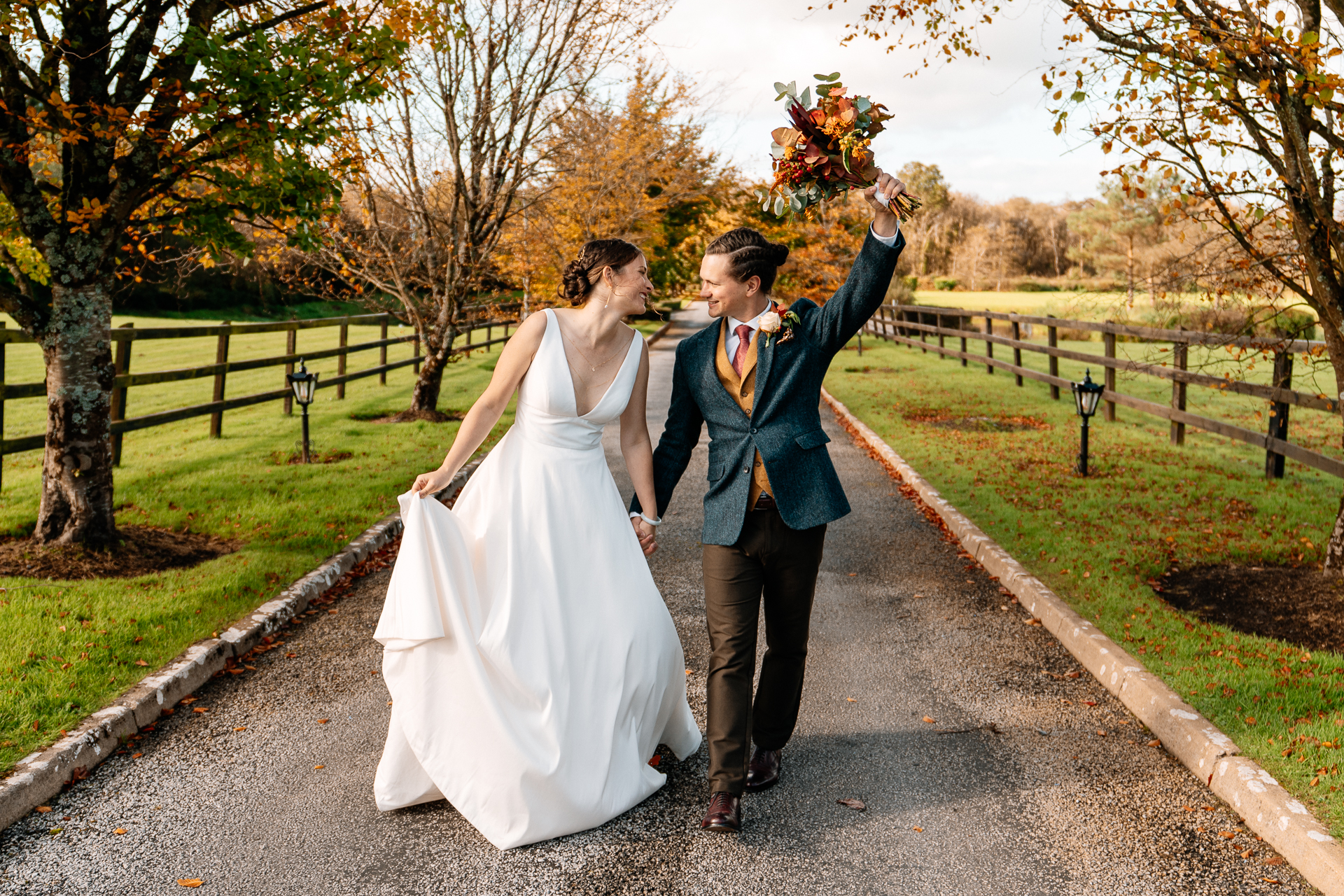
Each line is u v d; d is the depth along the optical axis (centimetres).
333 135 546
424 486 273
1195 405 1287
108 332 526
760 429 268
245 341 2469
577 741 269
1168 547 554
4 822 270
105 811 281
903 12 552
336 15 517
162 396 1332
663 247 2539
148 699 344
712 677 268
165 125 495
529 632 268
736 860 258
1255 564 525
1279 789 275
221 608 441
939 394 1398
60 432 513
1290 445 745
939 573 547
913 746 329
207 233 570
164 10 510
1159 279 559
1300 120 433
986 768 313
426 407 1127
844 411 1236
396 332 2969
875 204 247
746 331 272
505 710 264
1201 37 421
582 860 257
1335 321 459
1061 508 664
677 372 286
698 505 718
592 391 282
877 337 2773
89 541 516
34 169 607
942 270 8506
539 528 275
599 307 281
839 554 590
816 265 2094
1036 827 276
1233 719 322
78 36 490
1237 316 596
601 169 1415
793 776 307
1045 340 2761
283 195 538
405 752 278
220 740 331
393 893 241
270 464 817
